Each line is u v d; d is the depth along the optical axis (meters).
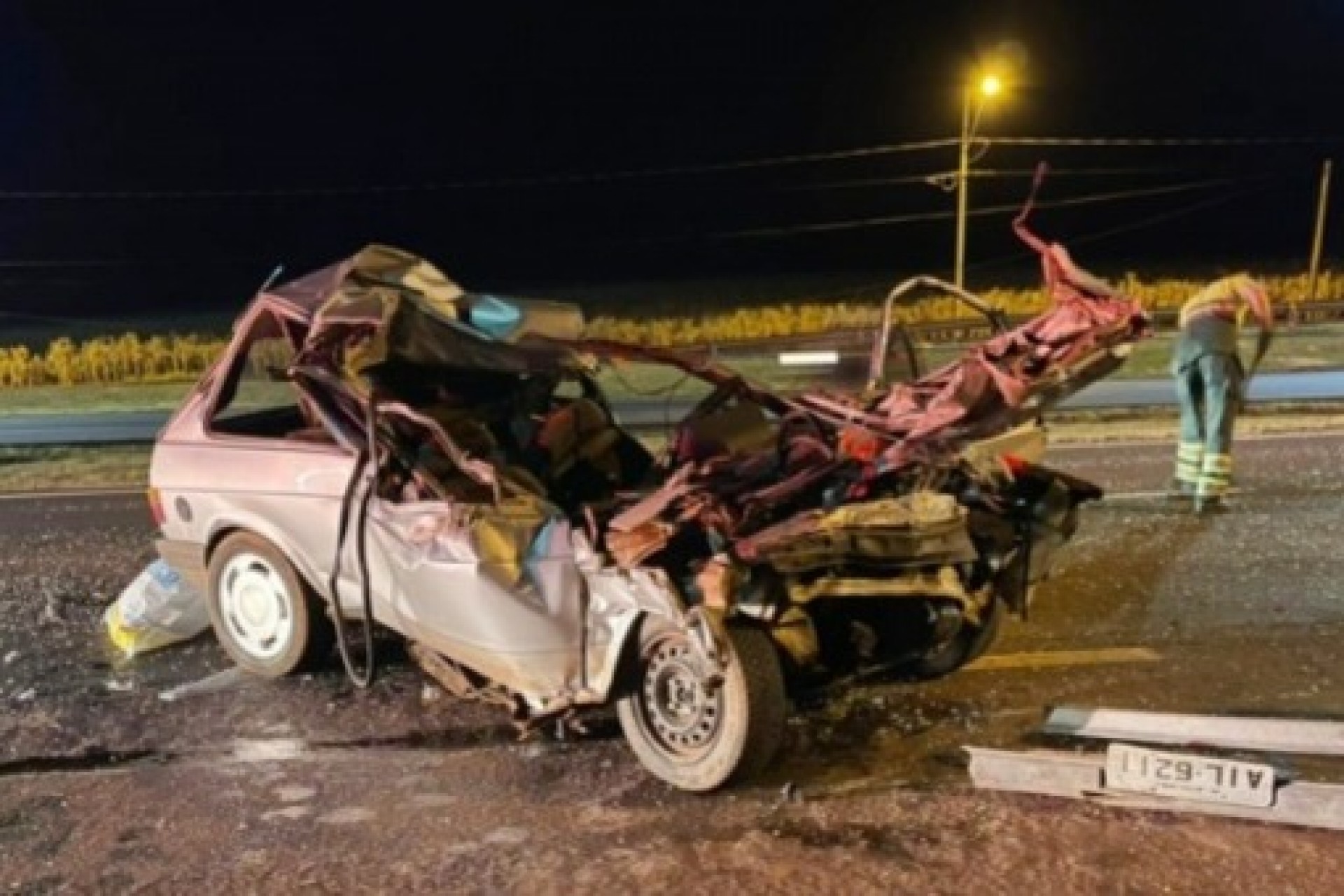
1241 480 10.52
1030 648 6.32
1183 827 4.40
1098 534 8.62
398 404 5.47
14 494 13.29
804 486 5.18
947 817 4.57
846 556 4.93
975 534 5.46
